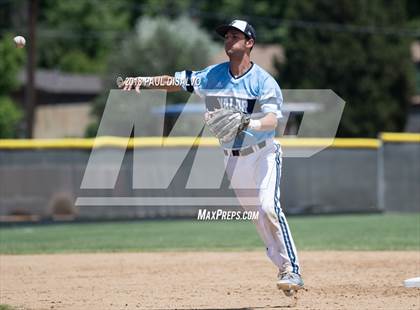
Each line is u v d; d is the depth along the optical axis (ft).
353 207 200.03
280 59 443.32
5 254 124.88
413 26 534.37
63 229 174.19
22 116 428.56
